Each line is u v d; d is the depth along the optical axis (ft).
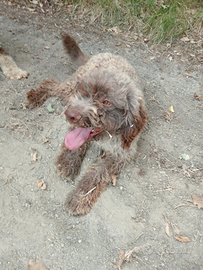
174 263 1.78
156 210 2.02
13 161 2.08
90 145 2.30
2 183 1.95
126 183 2.13
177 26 3.73
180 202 2.09
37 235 1.77
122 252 1.77
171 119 2.75
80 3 3.79
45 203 1.93
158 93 3.00
